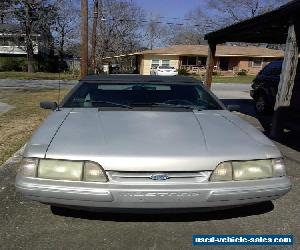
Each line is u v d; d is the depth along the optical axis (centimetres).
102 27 5144
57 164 262
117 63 5425
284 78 668
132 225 307
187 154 264
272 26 779
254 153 275
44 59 4638
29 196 266
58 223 311
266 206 354
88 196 257
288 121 715
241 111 1153
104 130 298
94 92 396
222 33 998
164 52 4131
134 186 256
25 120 827
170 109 362
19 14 4100
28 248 271
